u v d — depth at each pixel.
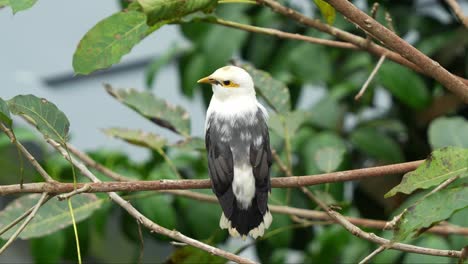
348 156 12.25
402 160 12.32
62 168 12.75
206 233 12.06
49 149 13.73
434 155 7.51
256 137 8.74
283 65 13.02
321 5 8.72
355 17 7.22
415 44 12.91
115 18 8.36
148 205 12.00
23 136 13.21
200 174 12.80
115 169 12.70
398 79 11.95
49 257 12.09
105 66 8.45
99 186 7.81
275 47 13.17
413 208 7.11
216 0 7.60
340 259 12.31
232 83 9.17
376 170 8.18
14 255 16.80
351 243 12.09
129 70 20.44
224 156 8.57
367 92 12.86
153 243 16.67
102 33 8.37
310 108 12.87
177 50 14.16
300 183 8.38
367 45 8.77
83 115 20.06
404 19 12.98
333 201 10.02
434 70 7.45
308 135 12.27
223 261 10.26
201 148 10.20
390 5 13.09
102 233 12.72
